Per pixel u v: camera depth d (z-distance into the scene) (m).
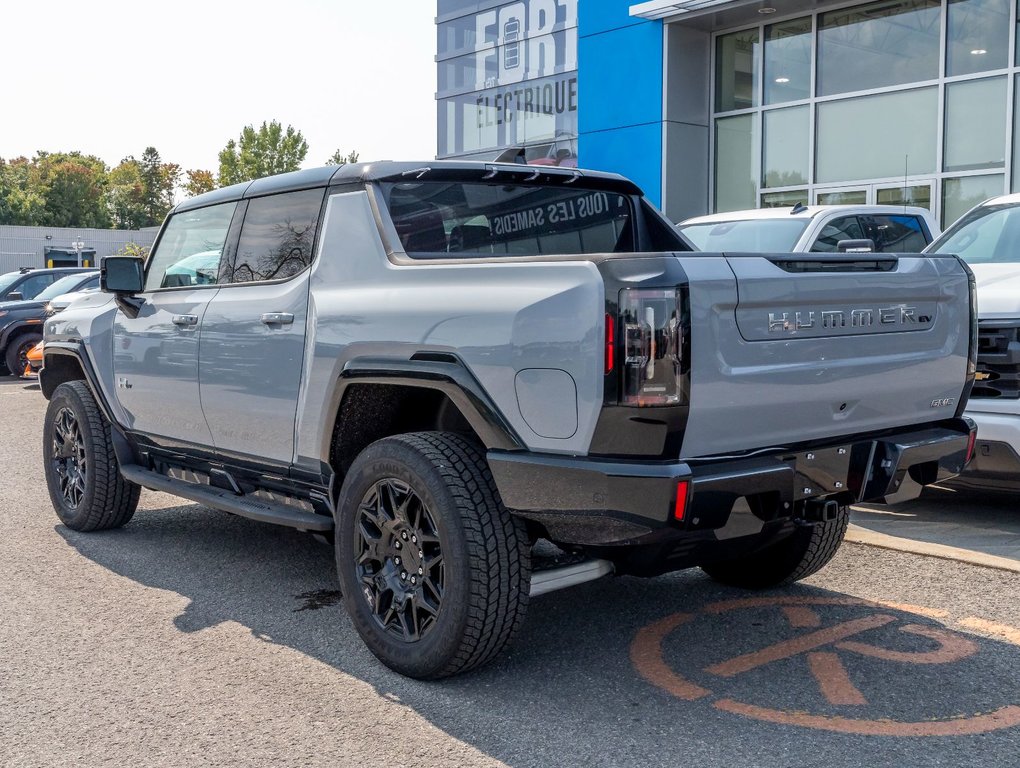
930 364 3.91
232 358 4.59
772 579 4.65
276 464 4.46
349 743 3.21
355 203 4.16
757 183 15.91
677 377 3.08
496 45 19.42
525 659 3.91
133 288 5.25
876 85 14.35
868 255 3.68
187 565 5.30
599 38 16.62
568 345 3.19
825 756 3.07
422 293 3.70
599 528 3.27
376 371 3.75
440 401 4.17
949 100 13.58
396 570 3.79
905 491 3.90
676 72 15.80
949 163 13.64
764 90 15.69
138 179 163.88
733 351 3.23
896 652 3.92
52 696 3.61
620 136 16.48
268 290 4.49
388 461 3.67
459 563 3.47
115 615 4.49
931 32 13.70
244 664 3.90
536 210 4.61
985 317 5.56
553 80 18.34
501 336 3.37
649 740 3.20
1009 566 4.93
